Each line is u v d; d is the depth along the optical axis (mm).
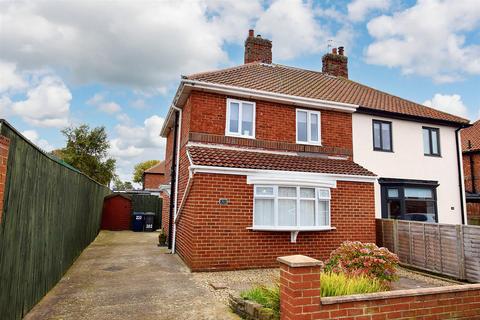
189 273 8672
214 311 5723
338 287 4914
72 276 8203
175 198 12703
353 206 11031
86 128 30641
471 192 20172
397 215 14102
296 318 3967
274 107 12078
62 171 7820
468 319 4832
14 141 4516
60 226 7746
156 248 13031
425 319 4574
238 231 9406
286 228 9641
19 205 4848
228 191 9453
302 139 12422
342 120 13250
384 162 14227
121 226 20578
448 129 16031
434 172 15227
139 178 65938
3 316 4289
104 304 6059
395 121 14844
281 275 4379
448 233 9094
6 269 4367
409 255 10406
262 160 10609
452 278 8867
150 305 6031
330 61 18969
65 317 5379
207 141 10875
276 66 16391
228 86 11031
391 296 4434
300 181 10055
